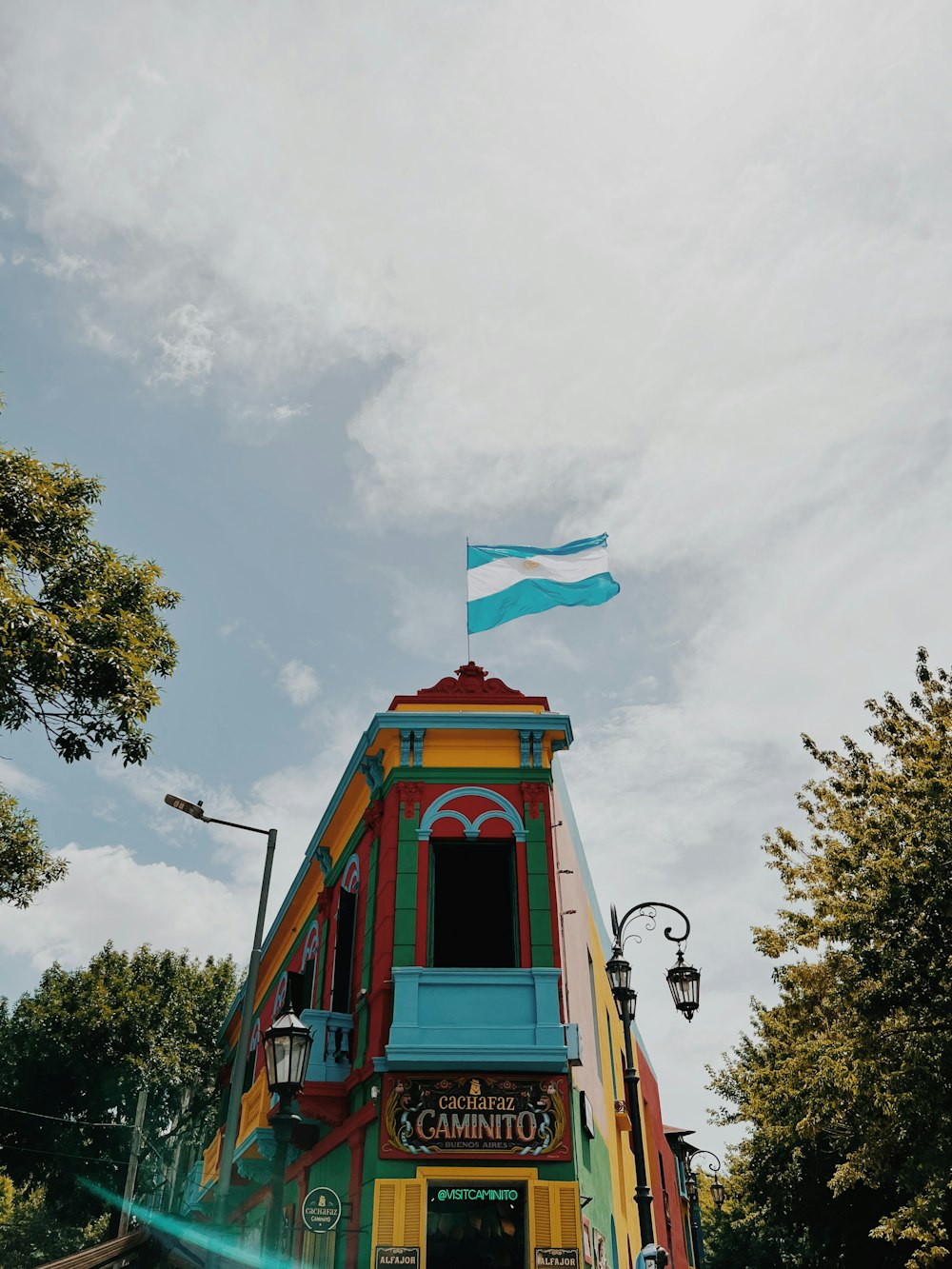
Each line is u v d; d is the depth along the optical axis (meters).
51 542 13.73
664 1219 28.41
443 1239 12.47
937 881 16.53
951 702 19.67
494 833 15.23
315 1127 16.25
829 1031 19.83
